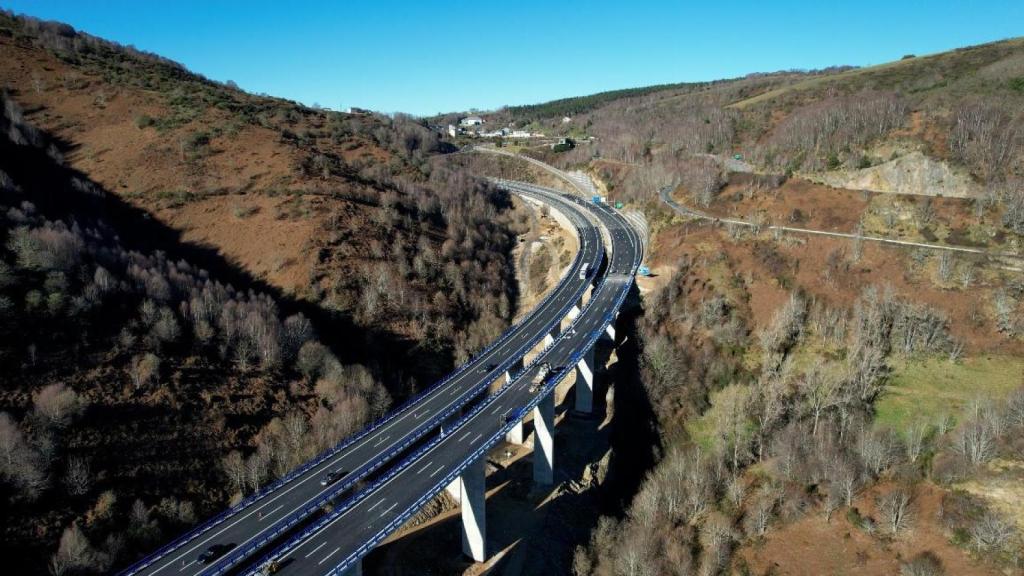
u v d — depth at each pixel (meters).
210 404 98.50
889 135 162.88
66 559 69.25
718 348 125.25
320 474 84.56
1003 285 118.19
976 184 141.75
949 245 132.12
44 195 135.00
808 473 90.94
